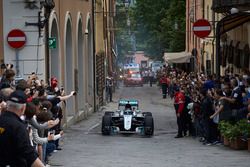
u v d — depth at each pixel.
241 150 33.62
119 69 180.25
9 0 41.75
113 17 144.50
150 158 30.25
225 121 36.16
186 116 43.72
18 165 12.60
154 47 141.62
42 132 22.66
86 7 69.00
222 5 46.41
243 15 41.97
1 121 12.61
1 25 41.88
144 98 102.88
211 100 37.91
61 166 26.86
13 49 41.59
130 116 45.72
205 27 53.69
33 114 19.05
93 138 42.78
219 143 37.41
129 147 36.19
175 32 120.19
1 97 16.98
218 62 43.56
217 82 43.09
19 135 12.52
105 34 104.75
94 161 28.72
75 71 59.34
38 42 41.81
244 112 35.69
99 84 83.31
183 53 104.56
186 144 38.50
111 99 96.00
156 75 165.12
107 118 45.19
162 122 58.53
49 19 44.75
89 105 71.75
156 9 144.75
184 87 47.97
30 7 41.62
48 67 43.91
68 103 57.12
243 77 40.84
